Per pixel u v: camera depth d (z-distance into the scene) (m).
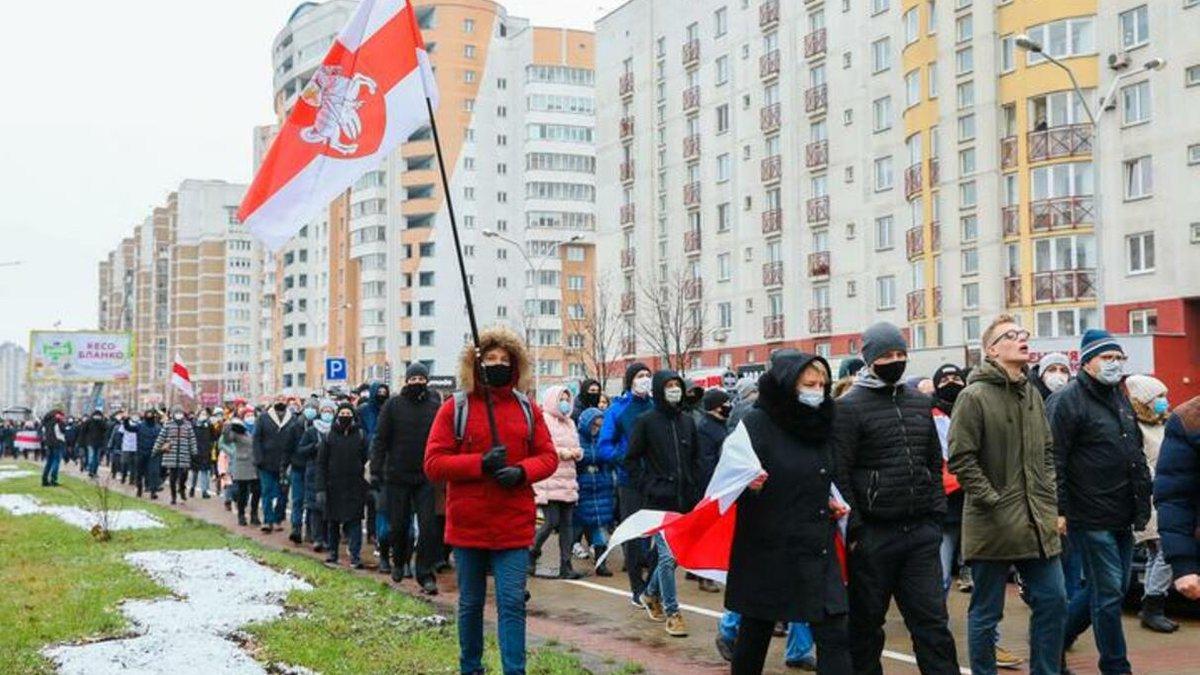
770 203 54.34
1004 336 7.34
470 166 99.38
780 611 6.43
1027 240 38.56
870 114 47.75
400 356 99.19
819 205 50.59
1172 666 8.74
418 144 98.94
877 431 7.01
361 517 14.86
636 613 11.23
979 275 40.31
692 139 59.84
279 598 11.63
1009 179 39.59
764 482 6.52
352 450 14.76
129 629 9.94
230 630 9.91
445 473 7.31
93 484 33.78
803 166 51.84
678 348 55.19
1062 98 38.00
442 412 7.54
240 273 158.88
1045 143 38.09
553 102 98.88
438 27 99.00
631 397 11.83
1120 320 36.34
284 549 17.11
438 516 12.38
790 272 52.47
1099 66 37.34
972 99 40.75
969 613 7.41
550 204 98.12
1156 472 5.10
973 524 7.25
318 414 17.92
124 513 22.38
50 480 33.16
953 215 41.62
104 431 38.03
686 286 58.53
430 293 98.06
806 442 6.59
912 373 37.34
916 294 44.03
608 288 67.38
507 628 7.32
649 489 10.31
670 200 62.06
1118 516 7.93
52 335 80.88
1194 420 4.98
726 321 57.38
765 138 54.59
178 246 163.50
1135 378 10.73
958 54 41.34
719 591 12.73
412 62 9.60
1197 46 34.34
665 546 10.05
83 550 16.05
